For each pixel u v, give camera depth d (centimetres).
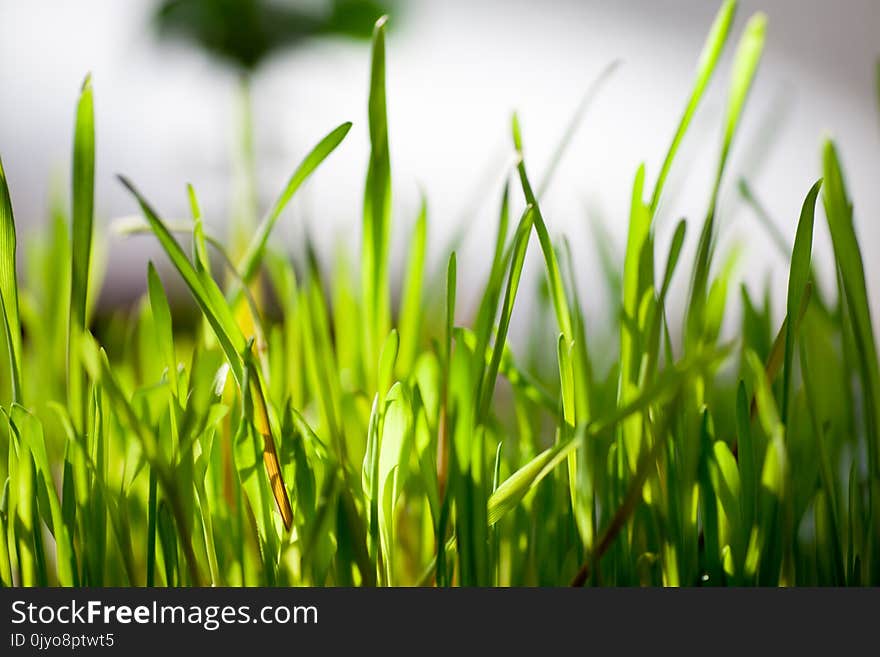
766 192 230
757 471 55
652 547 54
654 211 54
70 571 54
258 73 145
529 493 55
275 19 144
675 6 249
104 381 52
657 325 53
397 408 53
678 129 54
